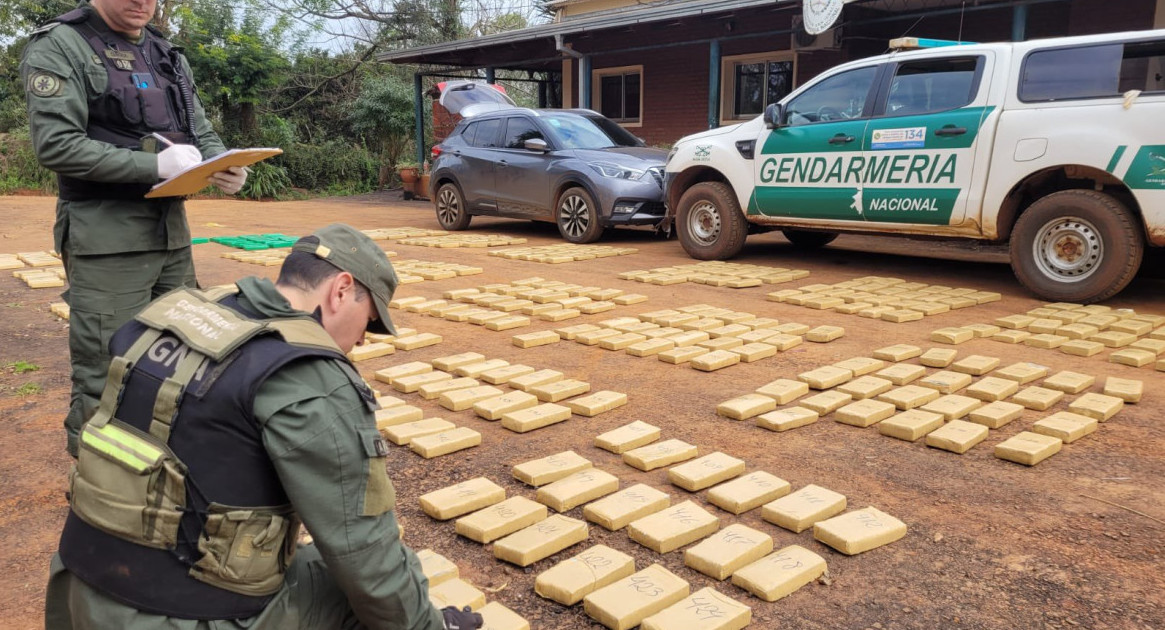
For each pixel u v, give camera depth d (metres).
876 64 7.27
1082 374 4.45
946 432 3.61
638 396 4.32
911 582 2.52
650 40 17.06
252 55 19.94
